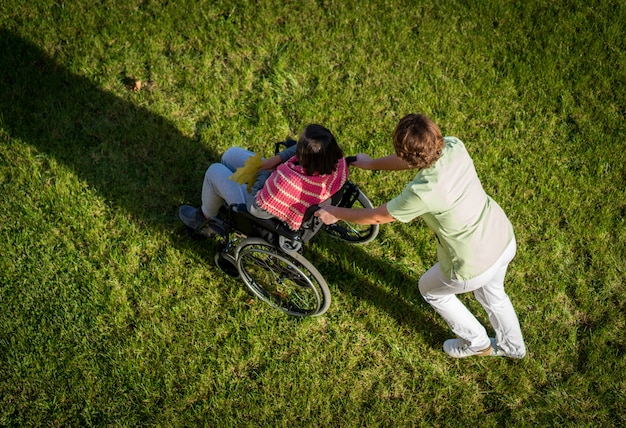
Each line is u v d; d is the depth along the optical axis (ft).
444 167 10.09
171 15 18.66
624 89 18.19
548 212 16.31
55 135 16.53
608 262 15.62
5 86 17.10
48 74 17.40
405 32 18.90
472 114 17.75
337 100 17.70
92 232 15.25
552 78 18.34
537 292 15.29
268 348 14.34
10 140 16.28
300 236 12.23
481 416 13.78
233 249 14.23
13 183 15.74
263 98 17.61
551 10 19.49
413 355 14.48
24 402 13.25
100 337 14.10
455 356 14.21
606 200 16.47
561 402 13.88
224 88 17.69
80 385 13.51
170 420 13.34
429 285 12.16
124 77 17.63
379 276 15.40
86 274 14.76
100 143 16.58
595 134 17.49
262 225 12.16
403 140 9.72
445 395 14.02
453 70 18.42
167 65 17.92
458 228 10.55
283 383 13.87
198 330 14.34
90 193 15.80
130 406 13.39
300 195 11.05
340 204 13.56
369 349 14.49
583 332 14.78
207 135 16.93
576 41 18.97
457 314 12.80
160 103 17.24
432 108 17.78
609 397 13.91
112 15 18.40
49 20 18.12
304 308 14.97
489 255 10.95
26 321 14.11
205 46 18.21
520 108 17.93
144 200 15.92
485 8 19.38
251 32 18.61
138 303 14.57
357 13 19.12
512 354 13.78
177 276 14.96
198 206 16.05
